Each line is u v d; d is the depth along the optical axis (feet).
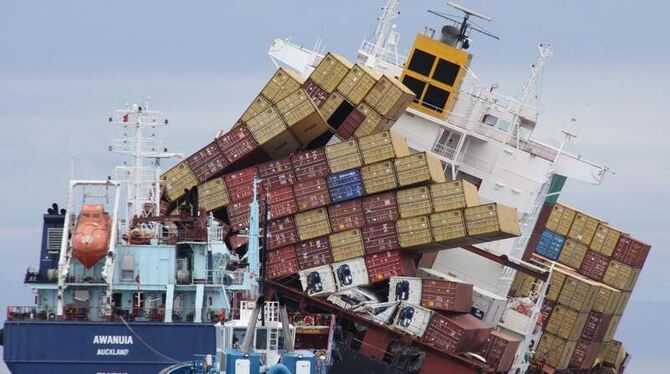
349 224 426.92
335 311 414.00
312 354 272.10
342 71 453.99
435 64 485.56
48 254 340.39
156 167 394.73
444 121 483.51
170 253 344.28
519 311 456.04
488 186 490.08
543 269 470.80
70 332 328.70
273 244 428.15
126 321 332.39
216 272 347.15
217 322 329.11
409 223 422.41
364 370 394.93
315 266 425.28
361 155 429.79
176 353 330.75
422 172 424.05
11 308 335.26
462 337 397.80
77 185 343.26
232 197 435.12
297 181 433.07
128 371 329.93
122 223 357.20
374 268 422.41
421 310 403.34
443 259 471.21
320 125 449.06
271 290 419.13
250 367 264.11
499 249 478.18
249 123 443.73
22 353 327.88
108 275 332.80
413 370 405.18
